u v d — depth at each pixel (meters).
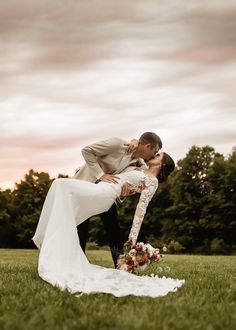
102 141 6.49
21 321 3.34
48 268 5.29
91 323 3.32
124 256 5.94
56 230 5.59
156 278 5.79
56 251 5.46
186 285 5.40
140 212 6.15
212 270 8.09
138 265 5.80
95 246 34.84
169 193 50.59
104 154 6.50
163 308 3.88
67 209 5.78
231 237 45.38
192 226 46.12
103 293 4.73
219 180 46.41
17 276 6.07
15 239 57.12
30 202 57.25
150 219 49.97
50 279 5.11
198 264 10.04
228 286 5.52
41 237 5.99
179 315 3.61
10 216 56.59
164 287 5.15
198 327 3.26
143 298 4.52
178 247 39.88
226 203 45.00
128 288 4.95
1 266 8.20
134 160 6.72
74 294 4.63
